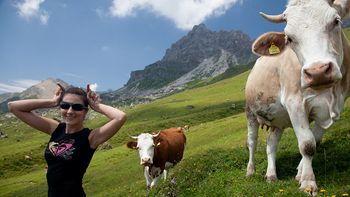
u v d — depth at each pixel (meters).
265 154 13.44
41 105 5.87
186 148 40.62
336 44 7.30
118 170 36.47
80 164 5.50
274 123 10.31
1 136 141.88
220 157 14.20
